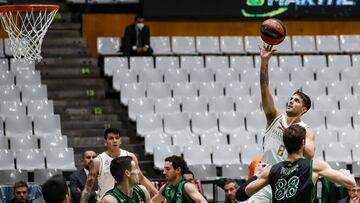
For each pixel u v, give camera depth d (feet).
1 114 78.74
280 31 43.62
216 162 76.02
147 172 75.82
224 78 85.92
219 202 64.28
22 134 77.10
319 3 94.07
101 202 41.88
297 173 38.17
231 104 82.07
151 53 88.89
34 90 81.66
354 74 88.02
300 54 93.35
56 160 73.87
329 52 93.91
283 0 93.86
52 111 79.87
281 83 84.74
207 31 95.50
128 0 94.73
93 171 50.70
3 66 84.07
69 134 79.66
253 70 86.53
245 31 95.81
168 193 48.24
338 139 79.92
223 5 93.50
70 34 90.84
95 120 81.76
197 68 86.22
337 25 97.04
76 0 93.66
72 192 58.13
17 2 91.81
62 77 86.17
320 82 85.35
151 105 81.20
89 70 87.15
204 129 79.71
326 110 82.53
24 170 69.92
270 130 44.09
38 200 63.21
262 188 40.75
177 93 83.41
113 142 50.52
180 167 47.85
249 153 76.74
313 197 38.11
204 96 83.51
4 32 90.68
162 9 92.89
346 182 37.65
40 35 62.69
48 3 93.15
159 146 76.59
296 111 43.70
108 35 94.38
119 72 84.74
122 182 41.75
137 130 79.00
